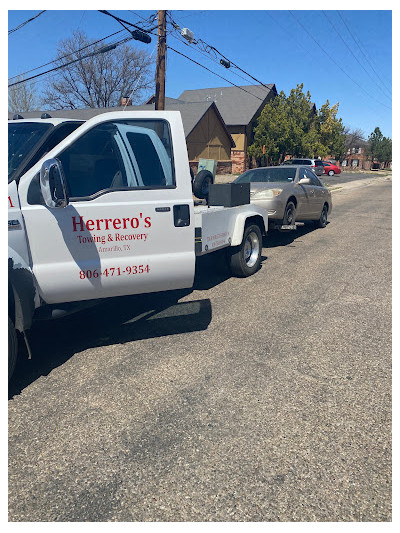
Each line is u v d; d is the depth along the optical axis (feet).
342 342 13.83
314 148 146.92
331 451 8.71
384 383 11.34
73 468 8.25
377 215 47.52
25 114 109.29
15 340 10.61
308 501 7.47
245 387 11.07
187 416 9.84
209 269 22.66
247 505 7.38
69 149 11.98
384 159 265.54
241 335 14.30
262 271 22.71
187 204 12.95
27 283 10.77
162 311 16.56
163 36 46.24
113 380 11.40
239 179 32.45
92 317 15.90
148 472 8.13
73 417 9.80
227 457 8.52
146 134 13.12
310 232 35.53
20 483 7.89
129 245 12.21
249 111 132.05
